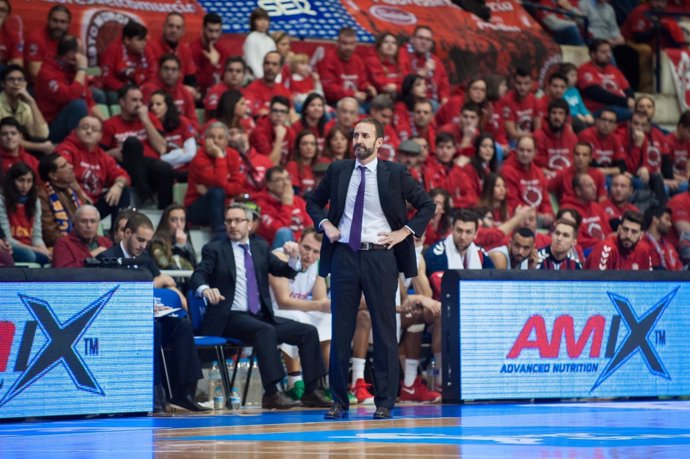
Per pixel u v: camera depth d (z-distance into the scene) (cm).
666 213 3194
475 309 2089
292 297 2306
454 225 2397
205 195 2703
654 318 2238
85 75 2906
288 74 3278
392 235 1748
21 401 1792
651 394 2234
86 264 1984
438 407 2000
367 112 3331
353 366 2303
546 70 3962
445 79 3572
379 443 1332
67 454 1230
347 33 3347
